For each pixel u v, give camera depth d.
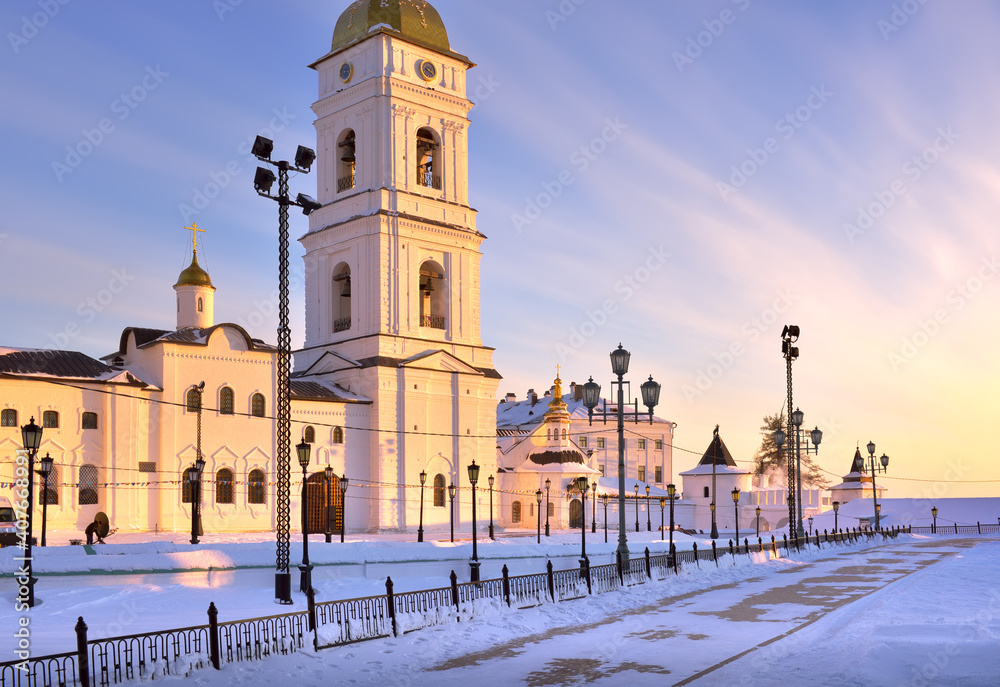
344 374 71.62
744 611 27.81
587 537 70.75
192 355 61.72
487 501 74.56
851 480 111.25
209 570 37.25
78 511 56.12
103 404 57.72
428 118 74.19
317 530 66.44
